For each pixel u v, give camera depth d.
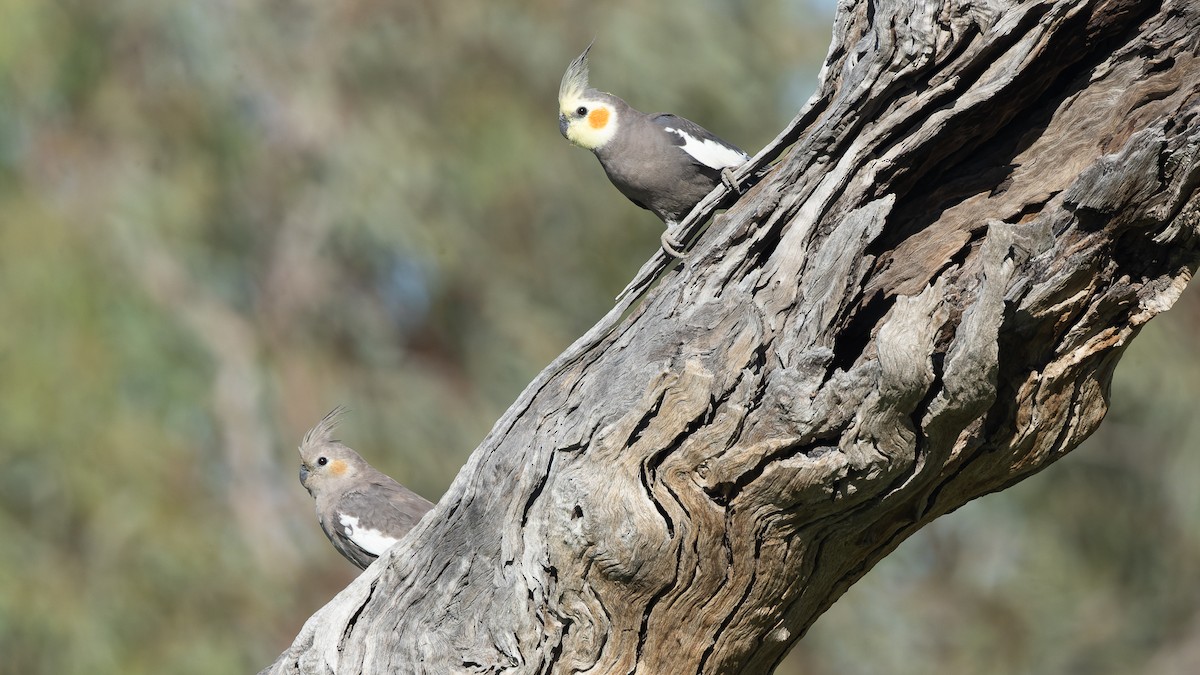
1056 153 6.14
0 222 14.74
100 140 16.00
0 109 15.22
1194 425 16.97
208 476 15.20
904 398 5.69
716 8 17.70
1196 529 17.36
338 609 6.95
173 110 16.27
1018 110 6.21
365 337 17.16
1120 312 5.98
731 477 6.01
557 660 6.44
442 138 16.89
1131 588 18.05
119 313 14.80
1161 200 5.66
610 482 6.08
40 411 13.79
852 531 6.23
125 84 16.22
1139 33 6.02
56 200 15.43
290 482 15.89
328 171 16.67
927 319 5.70
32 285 14.41
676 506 6.09
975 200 6.23
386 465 16.19
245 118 16.66
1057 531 18.31
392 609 6.84
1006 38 5.96
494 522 6.66
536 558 6.30
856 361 6.20
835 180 6.19
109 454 13.98
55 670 13.18
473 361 17.58
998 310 5.60
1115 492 18.03
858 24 6.36
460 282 17.39
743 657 6.54
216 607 14.19
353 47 17.11
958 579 19.22
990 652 18.16
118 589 13.64
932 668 18.28
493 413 17.06
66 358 14.17
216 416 15.56
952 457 6.02
